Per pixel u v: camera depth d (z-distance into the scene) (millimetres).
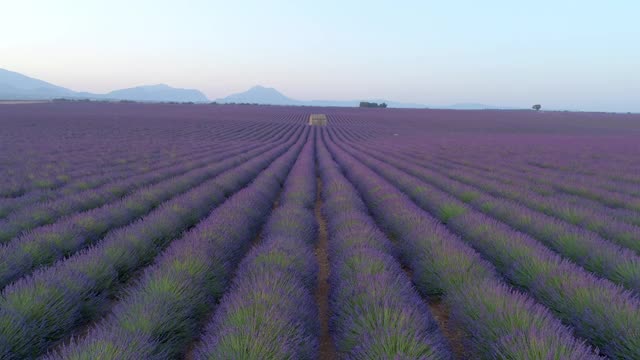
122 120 65688
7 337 3240
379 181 12445
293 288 4086
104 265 4922
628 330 3330
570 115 127750
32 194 10141
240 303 3557
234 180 12898
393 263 5078
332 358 3658
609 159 23266
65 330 3834
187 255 4855
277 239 5797
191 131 50219
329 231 7699
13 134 37875
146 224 6727
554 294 4258
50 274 4277
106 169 16266
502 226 6902
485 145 35031
